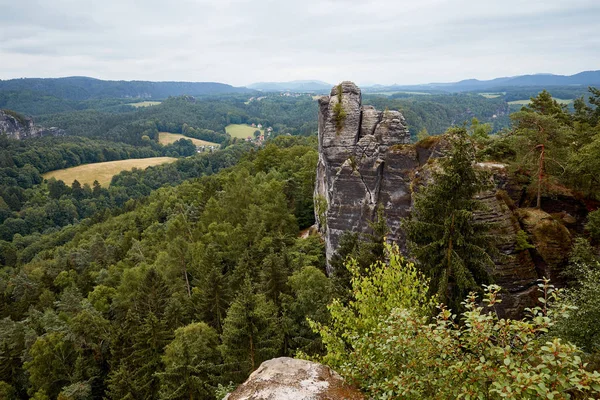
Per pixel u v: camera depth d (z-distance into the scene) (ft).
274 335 101.09
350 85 158.40
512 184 92.48
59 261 323.16
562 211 88.69
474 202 55.98
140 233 354.13
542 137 86.28
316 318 100.12
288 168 304.71
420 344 29.48
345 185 140.46
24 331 185.57
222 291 141.59
